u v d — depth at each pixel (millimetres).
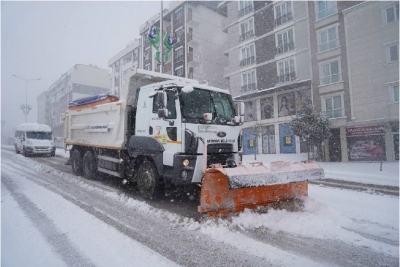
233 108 6410
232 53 28703
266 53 25406
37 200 5973
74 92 51594
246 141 26953
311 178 4961
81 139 9602
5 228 4277
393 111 17172
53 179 8961
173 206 5578
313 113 17109
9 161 15047
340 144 19516
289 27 23562
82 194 6633
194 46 33594
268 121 24797
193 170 5047
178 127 5234
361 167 14242
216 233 3955
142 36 40594
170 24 36469
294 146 22812
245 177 4090
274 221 4355
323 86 20562
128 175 6922
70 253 3371
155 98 6023
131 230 4141
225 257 3262
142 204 5559
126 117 7012
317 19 21438
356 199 6227
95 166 8812
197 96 5684
